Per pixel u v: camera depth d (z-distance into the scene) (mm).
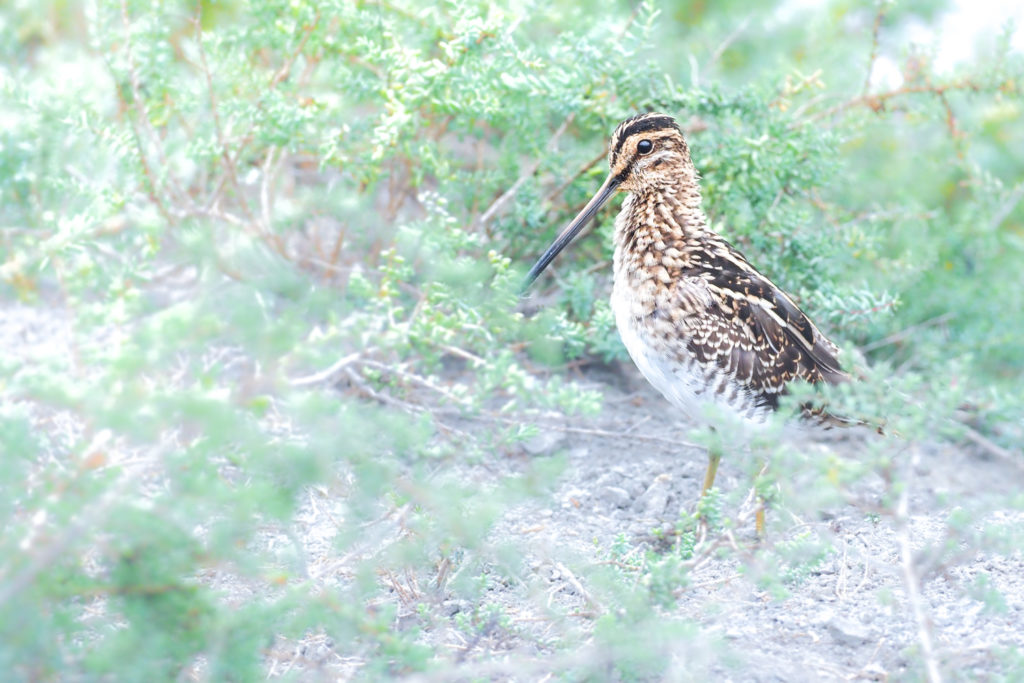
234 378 10164
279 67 12883
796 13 16484
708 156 12008
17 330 11477
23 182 11578
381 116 11391
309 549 8836
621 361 12445
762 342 9758
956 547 8766
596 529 9828
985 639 8086
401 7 11641
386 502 8781
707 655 7352
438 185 13000
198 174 12750
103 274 9516
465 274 8484
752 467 7551
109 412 6246
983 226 13164
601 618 7145
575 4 12562
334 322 7203
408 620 8125
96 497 6543
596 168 11891
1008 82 12469
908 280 12742
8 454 6465
